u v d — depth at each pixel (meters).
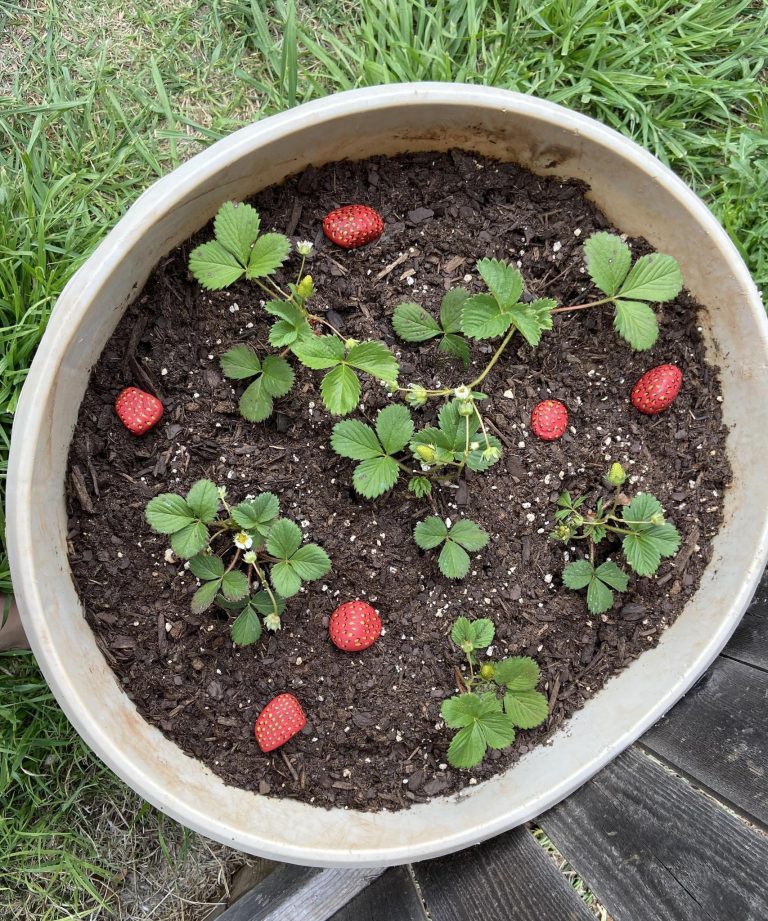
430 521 0.81
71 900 0.95
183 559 0.81
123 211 0.92
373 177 0.82
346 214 0.81
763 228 0.94
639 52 0.94
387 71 0.92
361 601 0.83
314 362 0.77
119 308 0.78
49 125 0.93
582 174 0.82
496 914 0.79
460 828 0.79
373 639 0.83
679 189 0.79
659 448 0.85
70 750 0.93
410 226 0.83
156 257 0.79
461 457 0.80
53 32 0.93
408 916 0.81
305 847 0.78
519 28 0.95
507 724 0.80
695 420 0.84
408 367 0.83
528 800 0.80
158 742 0.80
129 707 0.80
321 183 0.82
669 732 0.83
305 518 0.83
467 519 0.83
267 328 0.82
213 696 0.82
